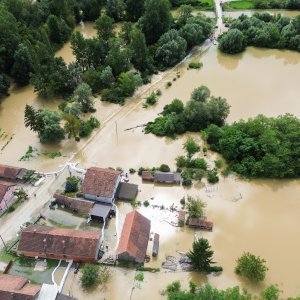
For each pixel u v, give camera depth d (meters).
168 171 93.69
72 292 70.31
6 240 79.00
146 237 77.38
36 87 116.50
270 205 87.38
